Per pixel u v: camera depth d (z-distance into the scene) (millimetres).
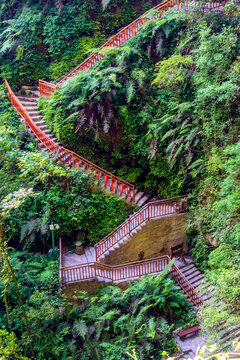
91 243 13773
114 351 9852
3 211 8727
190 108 12344
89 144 15555
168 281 11125
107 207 13781
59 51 17531
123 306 11117
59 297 11070
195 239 13078
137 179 15570
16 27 17109
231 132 10773
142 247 13148
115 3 17484
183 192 13805
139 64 14070
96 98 13477
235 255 8867
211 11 12539
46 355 9867
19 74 17375
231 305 7969
